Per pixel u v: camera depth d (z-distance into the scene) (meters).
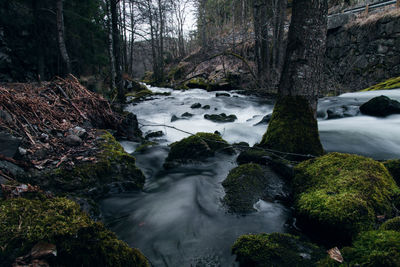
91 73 18.47
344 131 5.71
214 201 3.07
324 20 3.83
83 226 1.76
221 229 2.54
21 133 3.28
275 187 3.19
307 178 3.12
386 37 12.85
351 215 2.17
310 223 2.43
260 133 6.40
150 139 6.47
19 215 1.78
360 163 2.89
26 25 13.65
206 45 27.44
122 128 5.84
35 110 3.95
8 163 2.60
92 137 3.98
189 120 8.98
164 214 2.85
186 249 2.26
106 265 1.63
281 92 4.22
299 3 3.81
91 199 2.86
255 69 19.62
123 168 3.50
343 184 2.62
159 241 2.38
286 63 4.11
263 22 16.78
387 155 4.50
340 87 14.11
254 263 1.92
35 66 14.07
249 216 2.73
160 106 12.23
